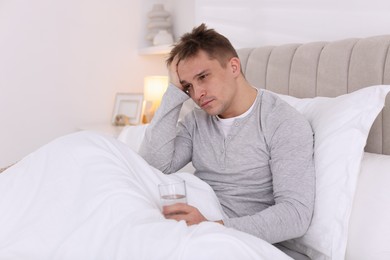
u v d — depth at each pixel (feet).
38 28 10.46
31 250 3.27
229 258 2.76
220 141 4.55
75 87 10.94
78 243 3.18
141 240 2.93
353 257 3.52
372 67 4.83
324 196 3.80
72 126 11.01
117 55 11.30
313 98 5.20
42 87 10.63
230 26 8.32
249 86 4.54
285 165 3.97
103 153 3.81
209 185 4.41
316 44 5.78
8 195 3.68
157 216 3.23
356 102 4.10
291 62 6.05
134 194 3.39
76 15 10.78
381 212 3.50
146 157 4.86
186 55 4.33
